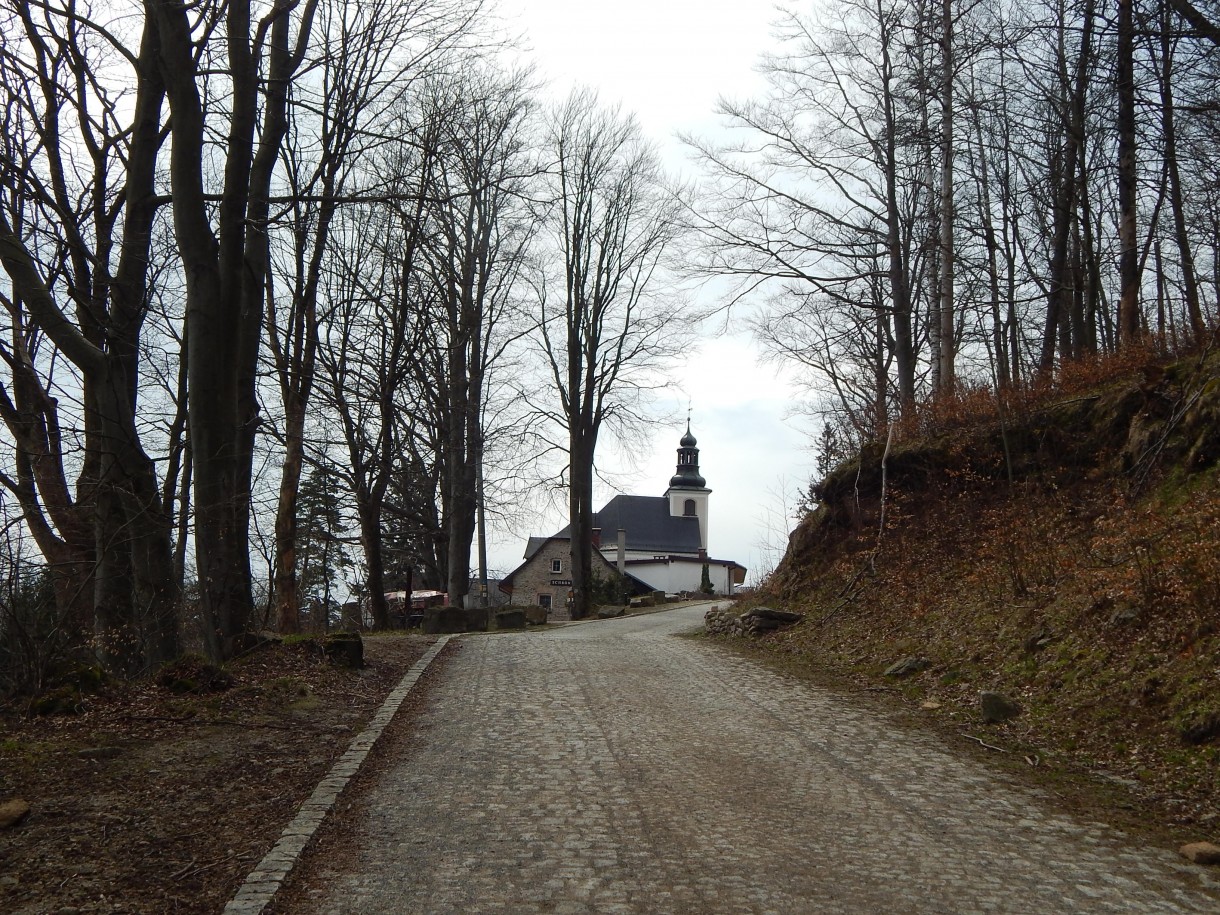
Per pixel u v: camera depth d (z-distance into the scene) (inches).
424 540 1504.7
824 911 219.6
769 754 369.1
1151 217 888.3
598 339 1501.0
